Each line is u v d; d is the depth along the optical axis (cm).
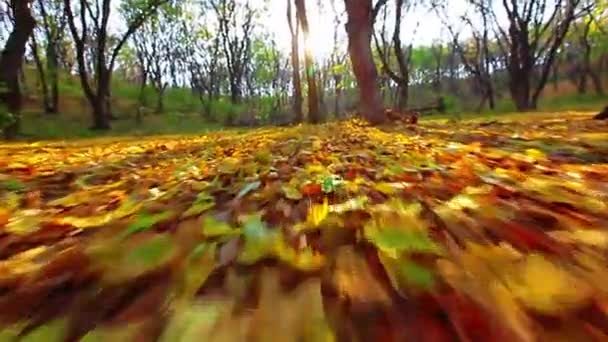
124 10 3822
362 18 1421
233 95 5472
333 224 188
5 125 1510
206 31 5375
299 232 183
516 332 116
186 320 123
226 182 312
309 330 117
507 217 192
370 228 180
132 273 153
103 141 1448
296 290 136
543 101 5462
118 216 218
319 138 786
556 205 215
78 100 4638
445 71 7306
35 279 154
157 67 5350
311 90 2023
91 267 159
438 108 3391
